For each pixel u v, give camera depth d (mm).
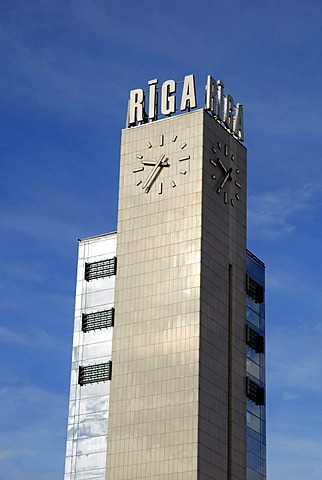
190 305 161750
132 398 162250
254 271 180875
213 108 175000
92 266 180000
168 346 161625
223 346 164750
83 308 177875
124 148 176375
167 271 165750
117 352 166250
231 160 175875
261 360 175875
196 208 166125
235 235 173500
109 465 160250
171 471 154750
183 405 157125
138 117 177875
